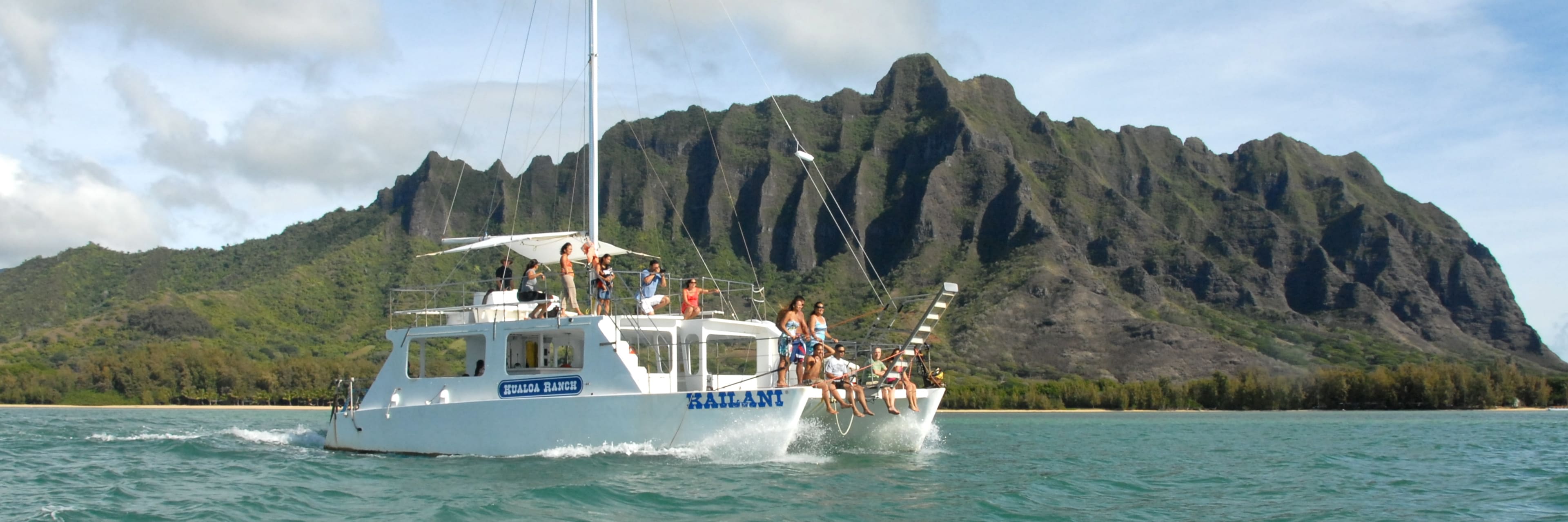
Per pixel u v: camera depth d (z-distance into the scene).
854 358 23.75
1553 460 31.28
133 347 145.50
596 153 24.75
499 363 21.91
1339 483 23.67
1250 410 115.06
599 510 16.47
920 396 23.25
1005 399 115.19
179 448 28.09
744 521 15.95
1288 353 172.38
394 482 19.16
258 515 16.25
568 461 20.56
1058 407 115.81
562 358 22.55
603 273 21.86
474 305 23.25
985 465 26.14
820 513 16.73
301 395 111.75
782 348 21.48
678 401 20.28
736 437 20.12
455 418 22.34
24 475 21.72
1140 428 63.38
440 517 15.93
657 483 18.56
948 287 22.31
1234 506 19.31
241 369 114.06
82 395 109.19
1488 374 115.44
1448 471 26.89
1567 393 117.06
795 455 22.31
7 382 108.62
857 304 198.25
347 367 115.44
